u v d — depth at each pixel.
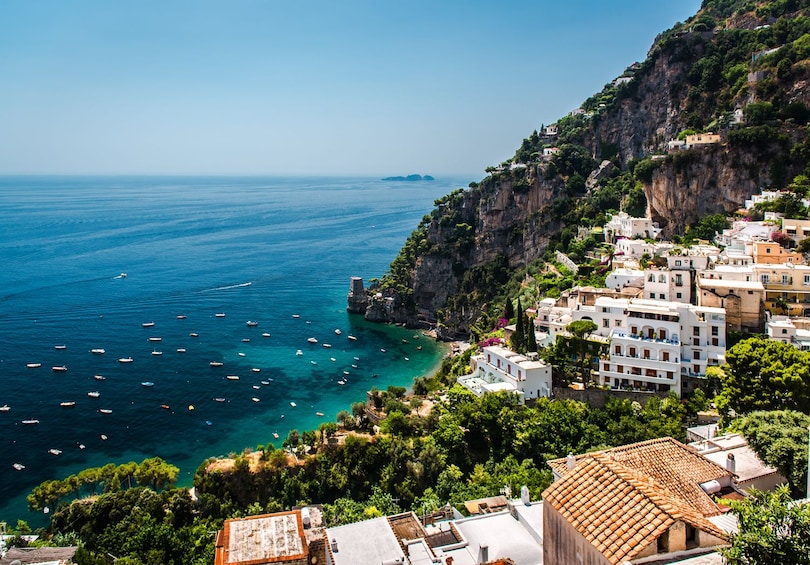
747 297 125.38
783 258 141.75
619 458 54.19
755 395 97.31
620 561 27.95
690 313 121.75
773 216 165.88
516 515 55.91
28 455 133.88
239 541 39.72
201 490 105.38
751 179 188.00
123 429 147.25
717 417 108.44
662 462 54.16
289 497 106.06
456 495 88.62
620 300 134.75
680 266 144.50
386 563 43.94
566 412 110.19
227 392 171.88
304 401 167.12
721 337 119.75
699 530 29.22
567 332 139.12
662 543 28.89
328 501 108.06
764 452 63.03
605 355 127.75
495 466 103.69
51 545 78.44
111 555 82.38
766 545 26.41
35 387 171.38
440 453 110.56
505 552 49.56
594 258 199.50
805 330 117.75
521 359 131.50
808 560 25.73
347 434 122.25
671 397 114.19
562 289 184.12
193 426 149.88
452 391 127.44
